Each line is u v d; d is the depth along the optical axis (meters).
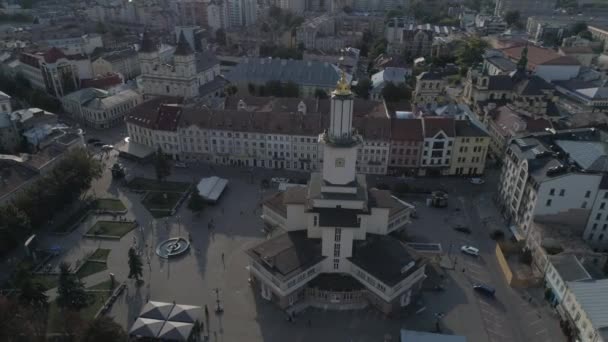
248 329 100.00
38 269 116.94
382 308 103.94
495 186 161.12
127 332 97.44
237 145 171.38
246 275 116.25
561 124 189.25
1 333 87.69
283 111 185.50
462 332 100.00
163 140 176.62
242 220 139.25
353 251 107.38
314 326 101.12
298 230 115.38
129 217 140.00
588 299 95.62
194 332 97.44
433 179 165.25
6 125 175.38
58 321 97.44
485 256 124.06
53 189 132.75
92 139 193.38
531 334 99.81
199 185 152.75
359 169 168.62
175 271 117.25
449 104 186.00
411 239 129.62
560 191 117.38
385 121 164.62
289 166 171.75
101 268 118.12
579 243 114.19
